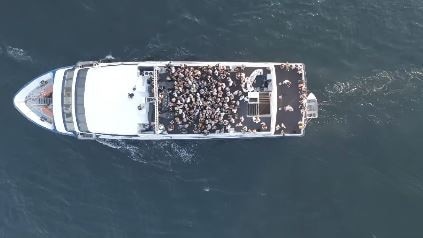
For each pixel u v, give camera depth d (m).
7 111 48.38
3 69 48.81
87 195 47.53
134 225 47.03
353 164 48.69
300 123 46.34
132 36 49.09
